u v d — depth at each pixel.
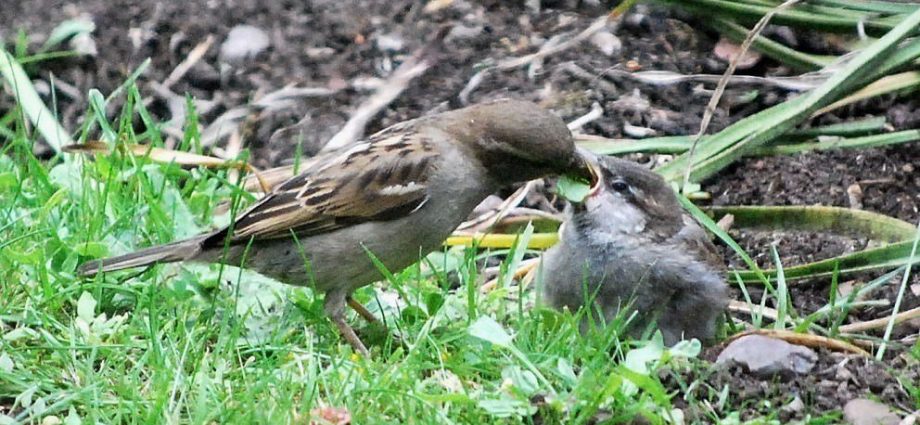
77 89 14.37
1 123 13.48
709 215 12.60
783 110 13.02
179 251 10.11
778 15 13.98
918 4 13.77
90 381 9.10
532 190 13.10
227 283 10.71
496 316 10.48
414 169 10.10
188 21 15.10
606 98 14.06
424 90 14.28
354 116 13.98
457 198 10.28
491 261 12.17
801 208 12.38
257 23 15.16
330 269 10.12
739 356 9.48
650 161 13.47
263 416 8.58
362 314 10.50
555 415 8.69
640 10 15.19
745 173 13.22
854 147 13.23
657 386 8.54
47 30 14.89
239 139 13.82
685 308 10.27
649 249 10.16
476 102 14.04
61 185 11.66
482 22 15.14
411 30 15.08
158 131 12.94
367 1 15.45
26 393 8.96
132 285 10.45
